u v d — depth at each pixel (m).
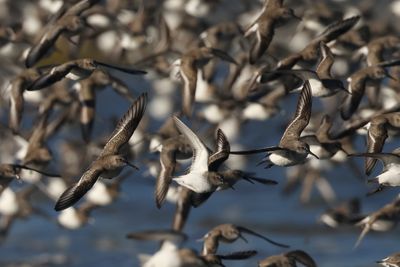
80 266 21.58
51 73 15.21
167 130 18.23
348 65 17.50
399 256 14.86
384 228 16.30
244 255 15.43
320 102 22.81
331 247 22.41
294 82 15.98
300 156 13.59
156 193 15.08
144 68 19.83
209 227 23.77
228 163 25.08
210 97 19.97
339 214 17.70
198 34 22.77
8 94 17.47
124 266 21.59
